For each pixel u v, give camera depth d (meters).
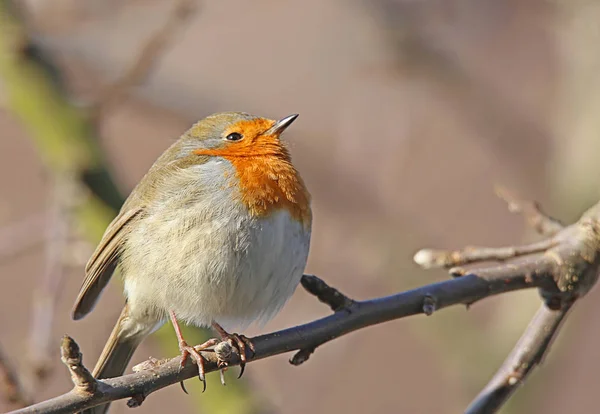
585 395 13.32
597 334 13.75
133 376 6.93
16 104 11.24
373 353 13.73
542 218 8.55
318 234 13.44
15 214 14.01
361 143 13.75
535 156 13.78
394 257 13.04
